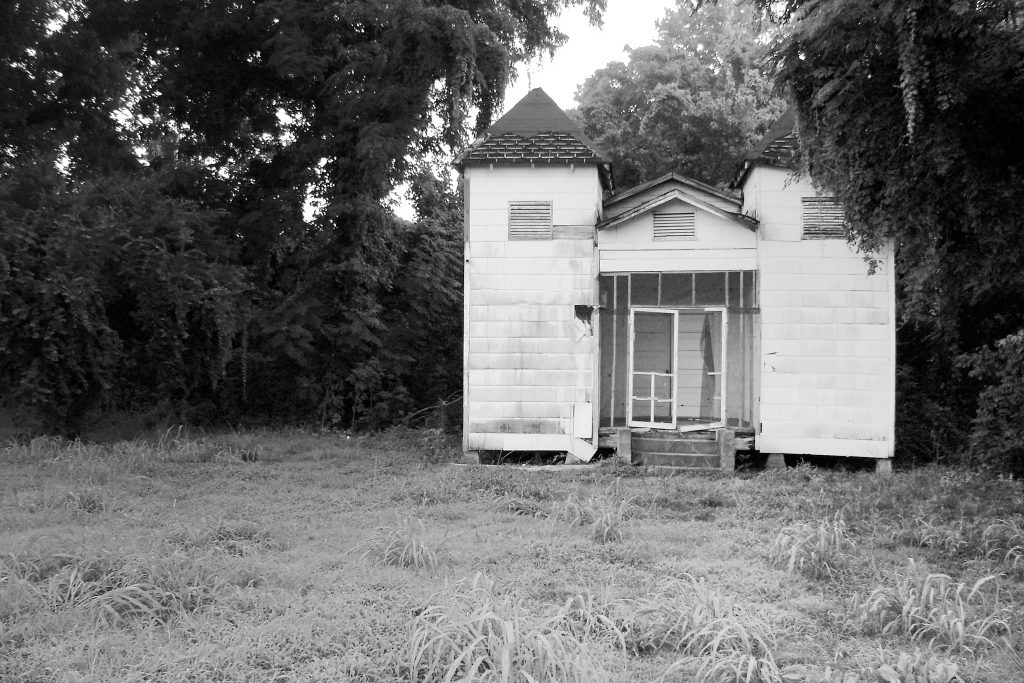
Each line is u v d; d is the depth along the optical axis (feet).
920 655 19.36
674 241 53.06
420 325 77.25
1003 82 33.58
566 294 53.67
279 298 70.18
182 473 44.91
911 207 37.01
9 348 50.75
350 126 65.98
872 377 50.85
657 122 93.30
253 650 19.54
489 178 54.29
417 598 23.17
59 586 22.99
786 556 28.32
